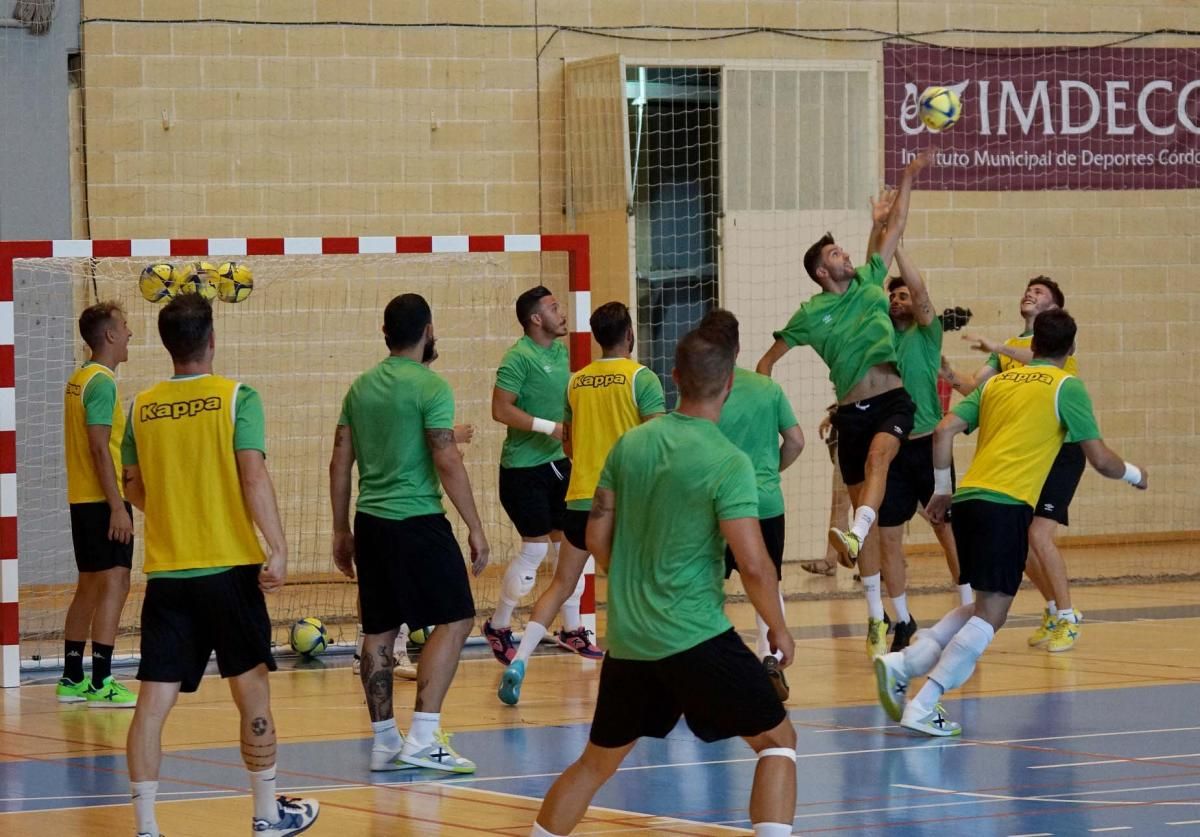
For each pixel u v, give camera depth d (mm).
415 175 25672
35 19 23797
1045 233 28656
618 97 25172
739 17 27141
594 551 8336
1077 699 14609
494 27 25984
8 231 23828
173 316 9367
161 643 9227
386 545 11773
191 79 24562
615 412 14812
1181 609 21125
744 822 9945
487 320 25766
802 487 26984
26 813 10398
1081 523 28906
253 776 9281
